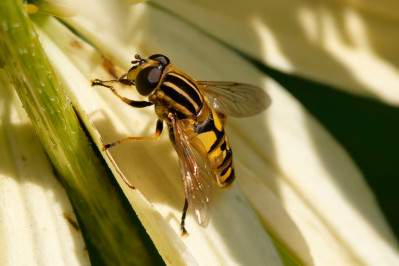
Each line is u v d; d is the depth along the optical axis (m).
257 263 0.13
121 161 0.13
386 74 0.14
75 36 0.13
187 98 0.13
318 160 0.14
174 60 0.14
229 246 0.13
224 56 0.14
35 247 0.12
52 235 0.12
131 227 0.13
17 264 0.12
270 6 0.14
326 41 0.14
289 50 0.14
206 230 0.13
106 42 0.13
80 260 0.12
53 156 0.12
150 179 0.13
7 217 0.12
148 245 0.13
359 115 0.16
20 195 0.12
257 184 0.14
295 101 0.14
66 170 0.12
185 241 0.13
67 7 0.13
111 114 0.13
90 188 0.12
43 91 0.12
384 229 0.14
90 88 0.13
